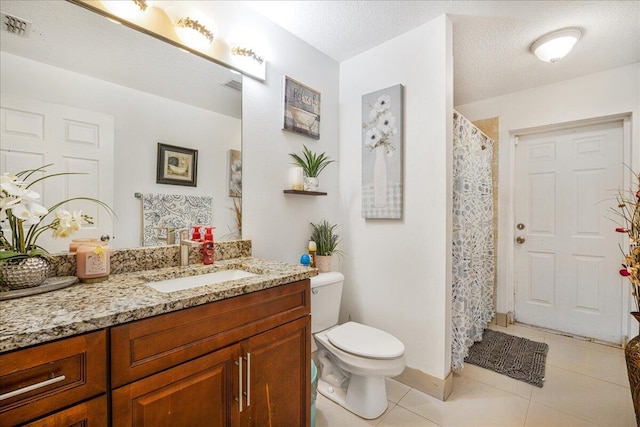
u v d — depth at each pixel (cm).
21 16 97
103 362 69
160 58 129
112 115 116
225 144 153
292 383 116
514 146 284
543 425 148
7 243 90
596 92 236
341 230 225
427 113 178
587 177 251
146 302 78
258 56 163
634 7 160
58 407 62
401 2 160
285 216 184
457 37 191
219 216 150
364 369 144
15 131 95
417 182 183
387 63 197
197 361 86
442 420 152
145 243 124
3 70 94
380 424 150
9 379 57
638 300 141
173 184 133
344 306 223
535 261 275
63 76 105
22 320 64
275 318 109
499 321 281
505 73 238
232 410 95
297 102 188
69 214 100
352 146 218
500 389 179
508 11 166
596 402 165
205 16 135
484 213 255
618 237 237
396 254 193
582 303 252
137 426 74
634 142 223
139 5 118
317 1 159
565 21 174
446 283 171
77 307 74
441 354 171
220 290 91
